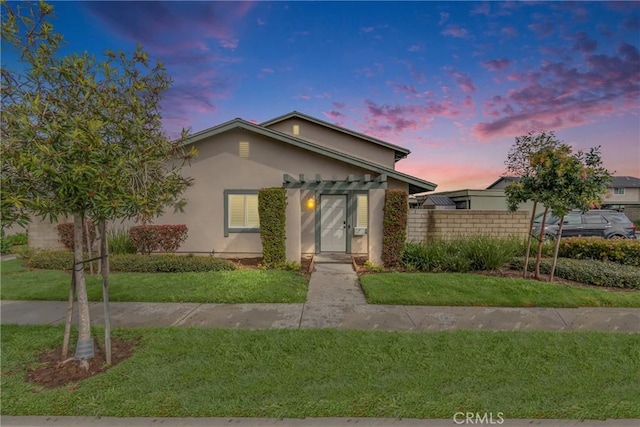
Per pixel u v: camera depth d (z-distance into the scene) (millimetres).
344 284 6965
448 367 3291
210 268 7891
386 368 3275
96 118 3066
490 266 7863
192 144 10070
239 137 10188
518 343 3861
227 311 5184
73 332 4262
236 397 2779
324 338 4020
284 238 8445
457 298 5680
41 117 2836
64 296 5941
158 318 4871
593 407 2650
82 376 3117
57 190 2750
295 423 2496
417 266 8102
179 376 3100
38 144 2607
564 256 8844
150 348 3719
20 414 2586
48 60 3090
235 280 6848
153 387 2918
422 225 10156
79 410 2613
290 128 15367
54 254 8859
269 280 6852
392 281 6715
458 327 4500
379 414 2586
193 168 10148
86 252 8242
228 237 10172
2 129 2777
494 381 3027
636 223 24281
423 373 3172
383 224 8461
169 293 5969
